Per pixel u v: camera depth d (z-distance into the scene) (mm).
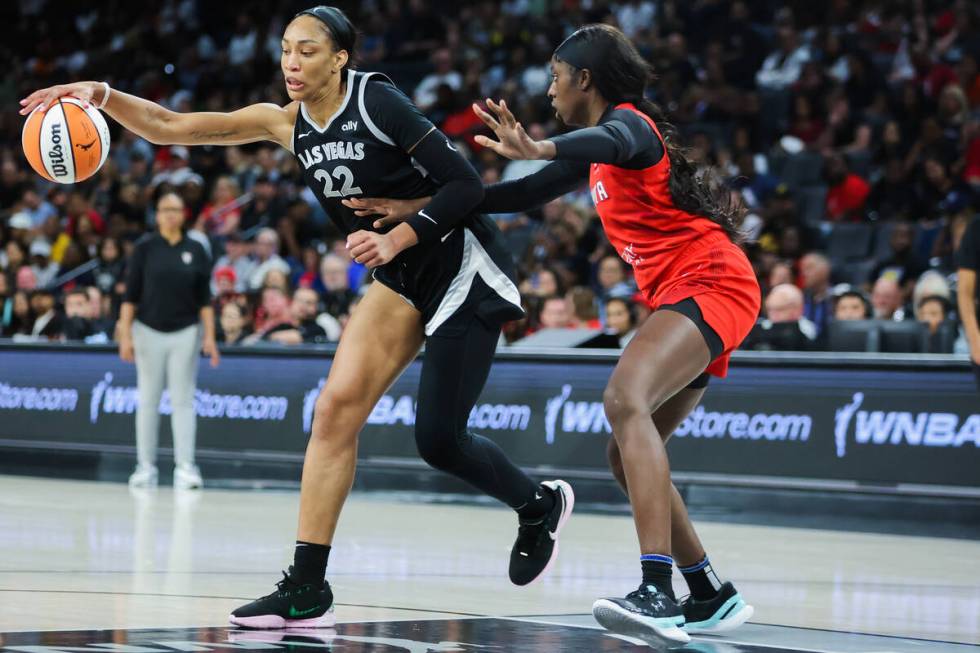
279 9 35125
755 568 9859
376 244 6441
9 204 31016
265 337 18375
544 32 29156
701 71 28156
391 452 15789
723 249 6859
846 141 24891
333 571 8922
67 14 39844
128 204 27141
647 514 6391
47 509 12914
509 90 26859
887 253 21734
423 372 6996
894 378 13273
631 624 6184
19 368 18734
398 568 9172
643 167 6691
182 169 28766
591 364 14711
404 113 6637
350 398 6871
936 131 22766
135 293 16078
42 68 37531
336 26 6680
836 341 15000
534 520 7414
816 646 6449
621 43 6930
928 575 9703
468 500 15047
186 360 16094
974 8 26281
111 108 7402
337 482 6809
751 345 15289
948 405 12969
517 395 15148
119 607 6957
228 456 17031
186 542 10305
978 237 11352
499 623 6809
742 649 6293
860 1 28281
